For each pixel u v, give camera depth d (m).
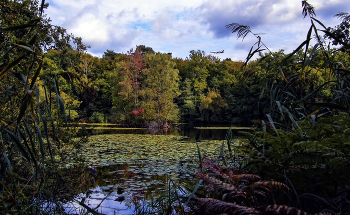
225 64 36.69
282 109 2.21
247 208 1.36
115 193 3.07
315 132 1.81
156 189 3.25
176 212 2.11
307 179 1.84
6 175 1.86
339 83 2.00
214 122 33.38
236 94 31.58
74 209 2.47
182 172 4.09
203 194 2.19
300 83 2.33
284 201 1.78
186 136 12.90
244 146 2.65
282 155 1.90
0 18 2.85
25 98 1.38
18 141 1.44
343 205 1.52
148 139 10.83
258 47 2.25
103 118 29.78
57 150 2.94
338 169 1.64
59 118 2.91
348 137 1.48
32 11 3.05
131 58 27.55
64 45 3.47
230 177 1.77
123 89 26.52
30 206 1.76
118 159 5.65
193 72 36.81
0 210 1.53
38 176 2.53
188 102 32.44
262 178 2.04
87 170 4.46
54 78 1.96
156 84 26.58
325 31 1.49
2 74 1.36
